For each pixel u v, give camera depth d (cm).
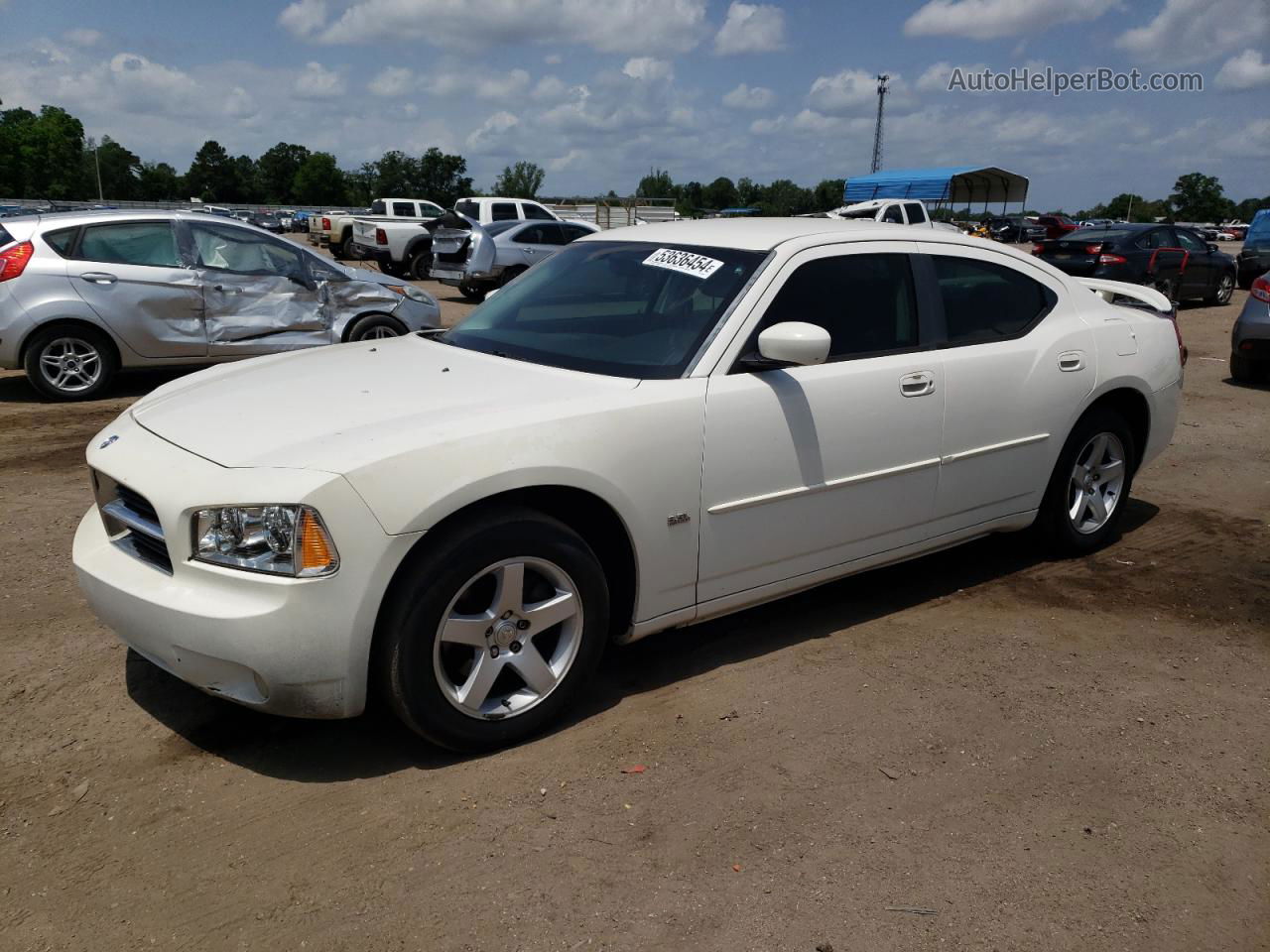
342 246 2692
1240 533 548
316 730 322
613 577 339
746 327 352
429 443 282
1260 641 411
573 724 329
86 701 336
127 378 916
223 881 251
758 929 238
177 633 274
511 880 253
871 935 237
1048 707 350
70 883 250
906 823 280
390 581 277
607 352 357
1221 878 262
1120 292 555
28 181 11262
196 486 275
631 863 260
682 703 345
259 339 862
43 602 415
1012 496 445
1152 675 377
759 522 354
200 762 303
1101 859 268
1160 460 709
